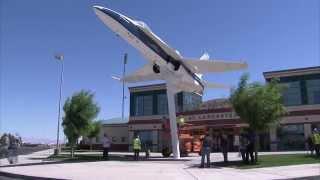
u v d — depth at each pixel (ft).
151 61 123.24
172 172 71.46
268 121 85.61
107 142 116.78
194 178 61.26
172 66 120.88
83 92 139.23
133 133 207.62
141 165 90.38
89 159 117.50
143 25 115.75
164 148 124.98
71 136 137.28
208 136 80.89
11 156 103.30
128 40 116.06
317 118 155.02
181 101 196.75
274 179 59.31
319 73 156.87
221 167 80.64
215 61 126.31
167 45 118.52
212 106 171.42
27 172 74.33
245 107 86.02
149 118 204.13
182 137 127.65
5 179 67.56
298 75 160.35
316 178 61.21
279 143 159.84
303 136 156.56
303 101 158.40
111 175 66.33
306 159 95.30
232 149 144.36
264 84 87.71
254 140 86.43
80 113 136.56
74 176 65.00
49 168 83.25
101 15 112.06
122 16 113.29
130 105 211.20
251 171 71.56
